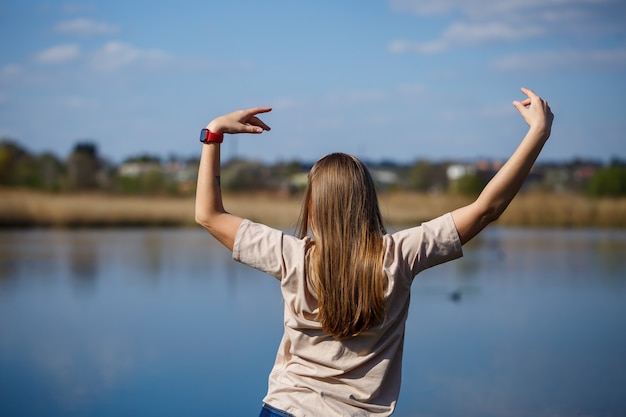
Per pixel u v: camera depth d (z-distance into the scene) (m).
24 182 32.06
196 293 10.23
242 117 2.41
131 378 5.86
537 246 18.38
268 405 2.25
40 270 12.79
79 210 27.14
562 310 8.94
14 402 5.19
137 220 27.98
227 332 7.57
